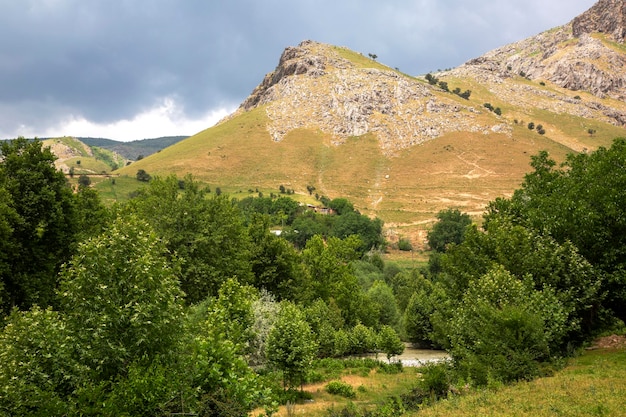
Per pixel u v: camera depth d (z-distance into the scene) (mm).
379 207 176875
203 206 42344
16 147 30203
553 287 25250
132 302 12555
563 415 13164
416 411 18078
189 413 12125
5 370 10961
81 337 11836
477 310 21797
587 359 23391
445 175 198000
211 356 13609
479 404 15711
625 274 24375
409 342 74125
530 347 20250
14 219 26344
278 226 141000
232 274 41094
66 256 30641
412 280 84438
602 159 28422
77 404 11164
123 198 151250
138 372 11617
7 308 26547
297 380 27375
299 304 44969
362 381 34438
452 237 127875
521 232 27078
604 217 26062
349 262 74750
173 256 15617
